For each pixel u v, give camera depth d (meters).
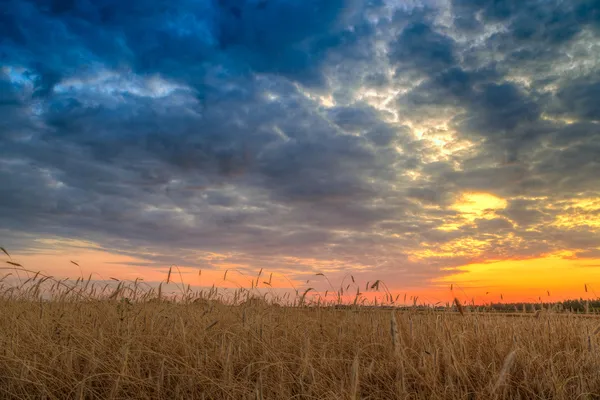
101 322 6.52
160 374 5.03
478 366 5.35
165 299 8.06
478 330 6.41
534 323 6.70
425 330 6.47
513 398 4.88
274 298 8.55
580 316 7.11
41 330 6.12
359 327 7.02
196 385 5.11
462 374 5.12
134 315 6.49
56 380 4.92
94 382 5.15
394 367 5.36
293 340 6.73
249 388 4.88
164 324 6.71
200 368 5.30
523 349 5.59
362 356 6.04
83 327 6.24
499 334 6.21
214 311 7.74
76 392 4.61
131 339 5.57
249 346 6.20
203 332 6.40
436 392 4.77
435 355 5.24
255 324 6.62
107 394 4.84
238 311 7.54
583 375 5.17
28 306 7.23
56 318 6.41
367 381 5.23
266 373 5.21
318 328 7.11
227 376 5.02
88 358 5.27
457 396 4.68
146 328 6.35
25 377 4.88
